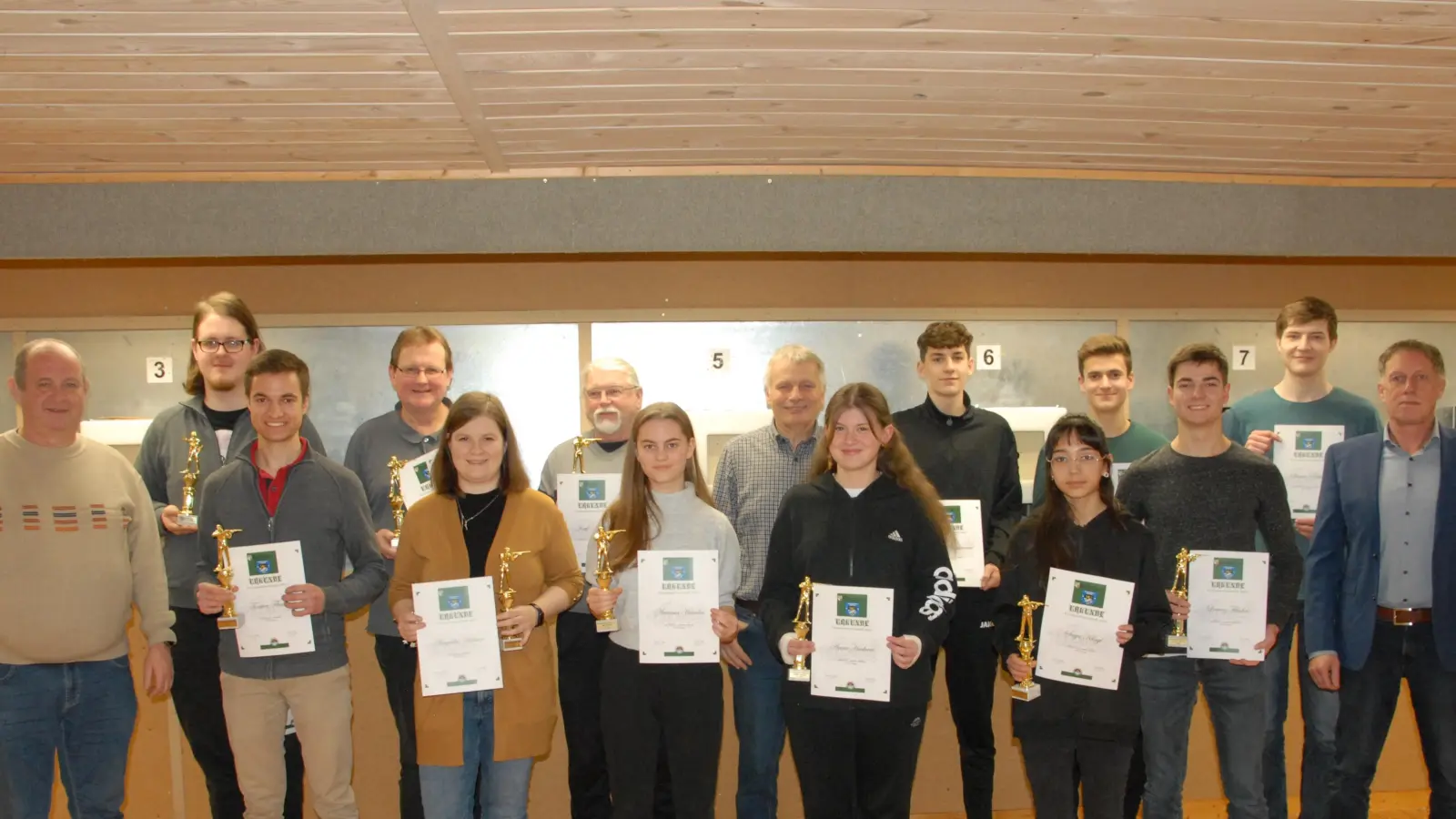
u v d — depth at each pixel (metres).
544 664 2.80
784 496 2.82
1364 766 2.97
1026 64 2.44
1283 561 2.88
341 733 2.88
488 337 3.93
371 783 3.76
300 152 3.07
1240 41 2.31
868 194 3.37
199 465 3.04
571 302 3.93
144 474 3.13
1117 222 3.44
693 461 2.93
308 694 2.82
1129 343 4.10
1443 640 2.83
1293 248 3.51
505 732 2.71
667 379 3.96
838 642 2.61
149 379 3.85
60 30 2.16
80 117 2.72
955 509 3.20
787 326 4.00
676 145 3.08
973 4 2.10
